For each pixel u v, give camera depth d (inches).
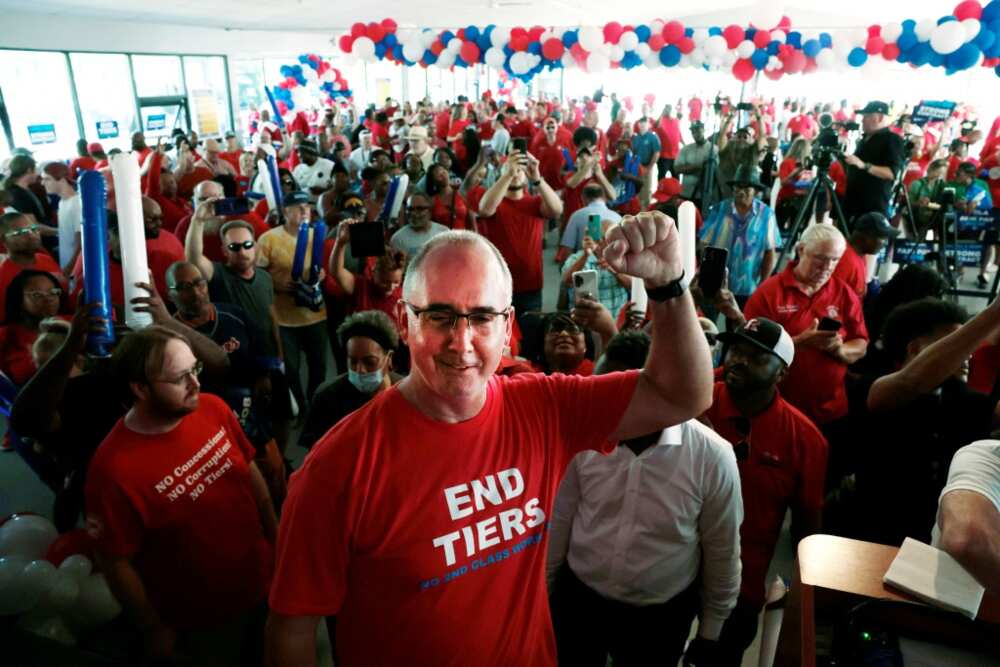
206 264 136.0
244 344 116.7
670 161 430.0
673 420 42.5
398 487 37.2
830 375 108.4
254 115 582.2
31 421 80.0
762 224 169.3
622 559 67.9
